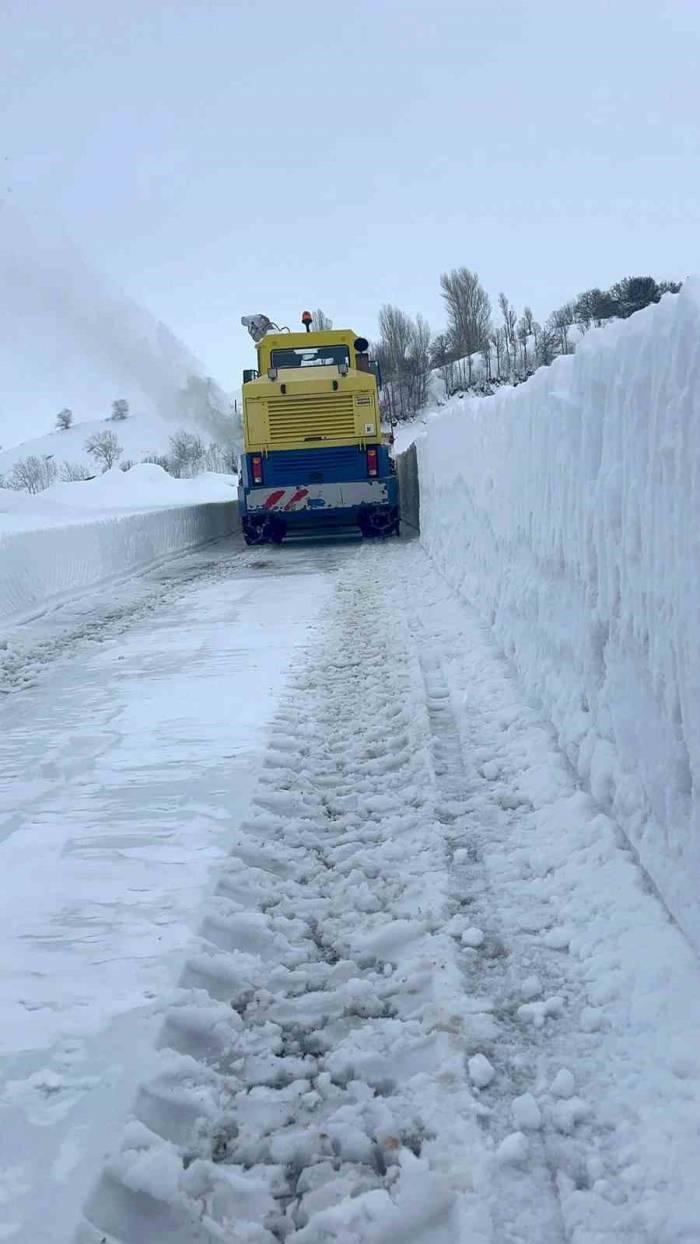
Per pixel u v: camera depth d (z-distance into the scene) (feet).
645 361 8.48
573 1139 6.37
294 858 11.36
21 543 34.91
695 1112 6.32
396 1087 7.26
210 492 132.05
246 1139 6.82
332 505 51.34
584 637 11.68
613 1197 5.82
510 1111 6.71
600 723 11.10
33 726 17.79
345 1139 6.72
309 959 9.23
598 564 10.63
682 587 7.48
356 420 50.65
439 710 16.61
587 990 7.98
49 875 10.96
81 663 23.71
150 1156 6.47
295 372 52.85
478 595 23.41
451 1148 6.43
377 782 13.55
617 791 9.97
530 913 9.39
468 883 10.16
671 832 8.23
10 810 13.26
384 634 23.66
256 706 17.87
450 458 29.71
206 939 9.43
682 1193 5.73
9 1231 5.84
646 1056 7.00
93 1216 6.03
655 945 8.14
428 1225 5.96
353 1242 5.87
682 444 7.34
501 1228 5.76
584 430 11.18
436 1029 7.69
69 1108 6.95
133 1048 7.63
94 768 14.87
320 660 21.48
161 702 18.75
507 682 17.01
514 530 17.71
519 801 12.06
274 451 50.98
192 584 39.45
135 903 10.16
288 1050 7.90
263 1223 6.13
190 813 12.67
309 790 13.52
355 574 37.55
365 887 10.34
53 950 9.25
